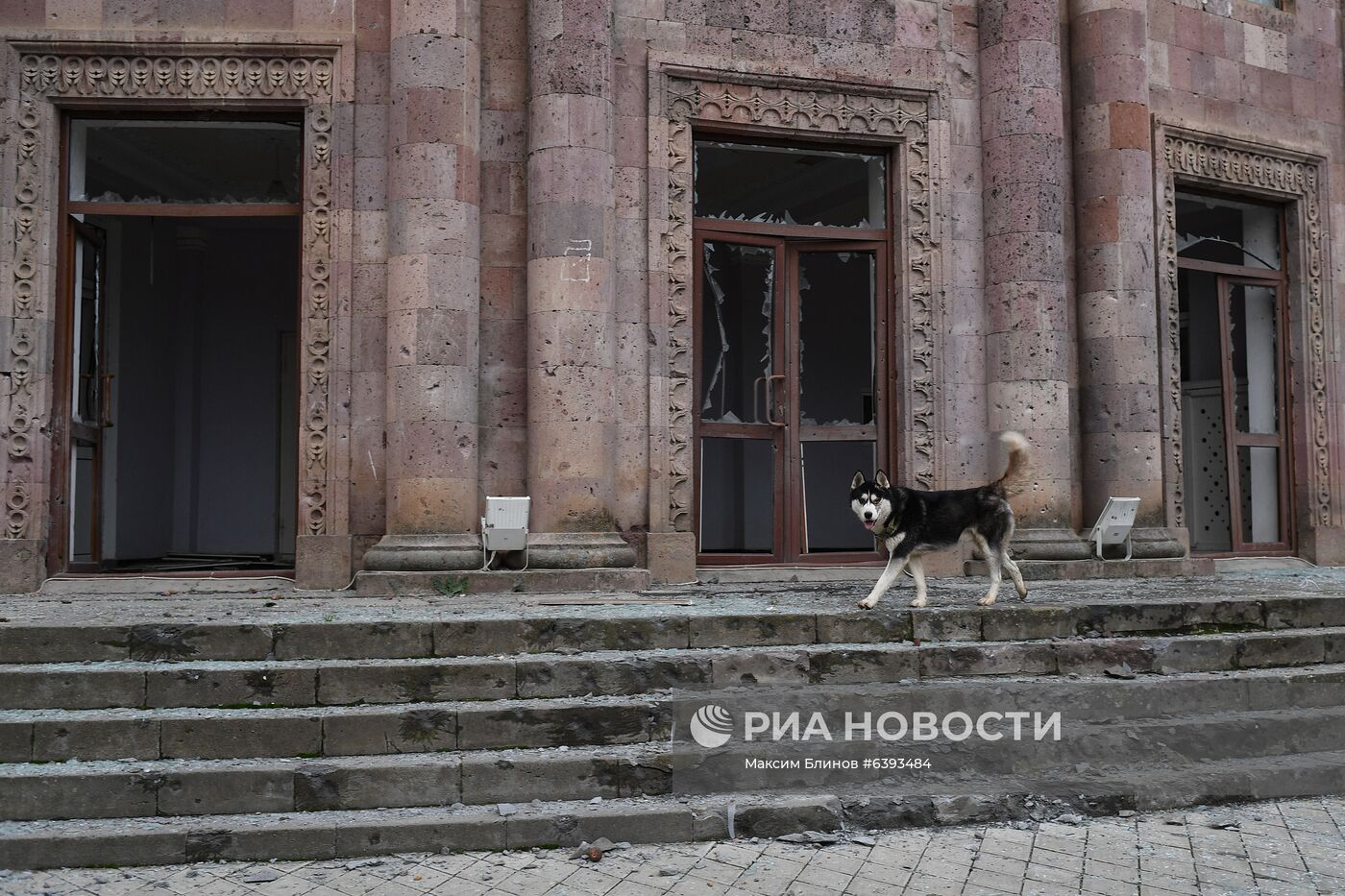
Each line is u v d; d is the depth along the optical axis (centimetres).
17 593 874
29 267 903
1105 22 1097
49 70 913
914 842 491
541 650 620
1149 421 1073
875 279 1071
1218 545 1366
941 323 1045
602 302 909
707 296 1046
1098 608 700
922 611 679
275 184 1070
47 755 513
